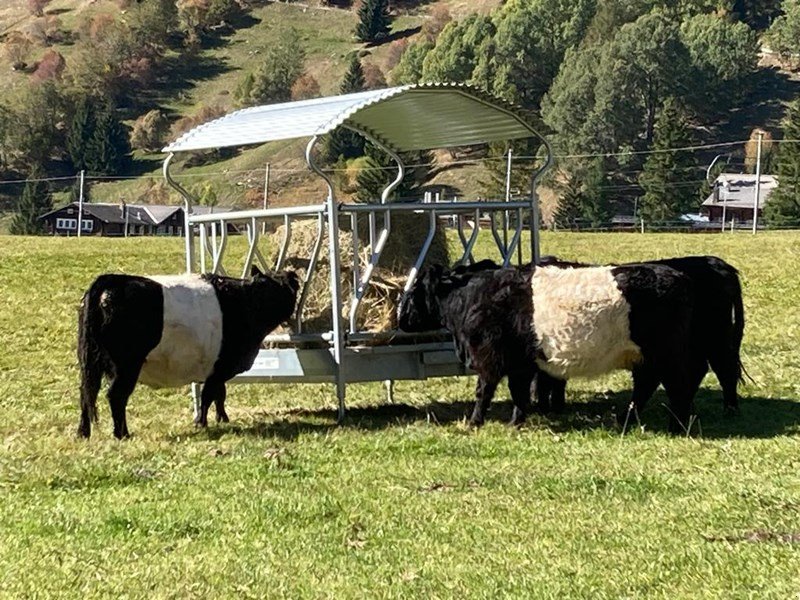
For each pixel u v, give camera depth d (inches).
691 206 3560.5
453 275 534.3
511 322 497.7
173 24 7524.6
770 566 293.6
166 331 501.0
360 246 585.6
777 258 1408.7
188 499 378.6
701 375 535.2
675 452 438.9
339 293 533.6
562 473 402.0
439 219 605.9
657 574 290.7
